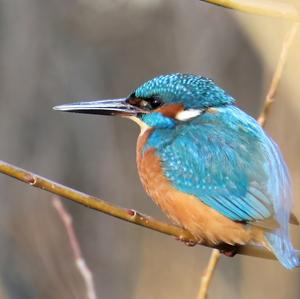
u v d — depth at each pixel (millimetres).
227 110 9273
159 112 9406
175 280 13359
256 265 11766
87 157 16203
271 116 12836
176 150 9078
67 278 15031
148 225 8477
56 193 7887
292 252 8203
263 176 8648
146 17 15648
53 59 16047
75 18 15539
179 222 9000
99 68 16328
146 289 13289
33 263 15062
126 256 15297
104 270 15312
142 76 16219
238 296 13477
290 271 11781
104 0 15195
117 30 15695
